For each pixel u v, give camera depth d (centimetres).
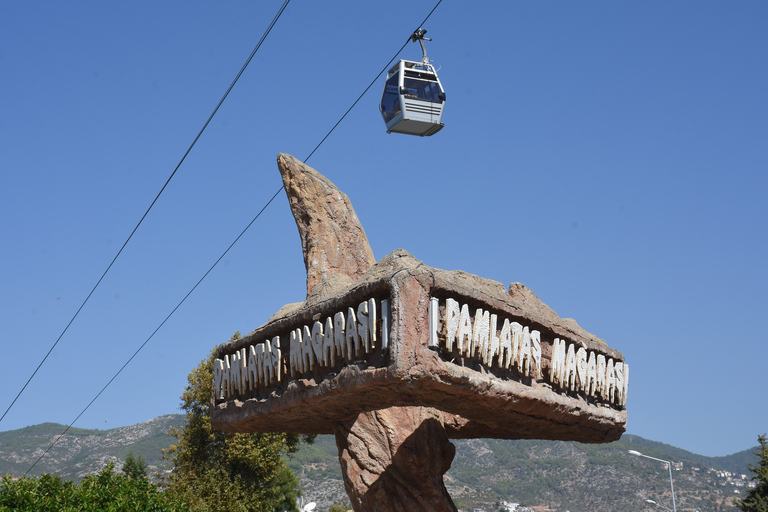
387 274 1086
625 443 19525
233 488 3478
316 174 1894
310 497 13125
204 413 3738
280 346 1333
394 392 1084
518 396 1170
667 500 14862
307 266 1809
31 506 1551
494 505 15462
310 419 1370
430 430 1541
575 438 1447
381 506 1468
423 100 1705
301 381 1240
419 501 1463
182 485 3388
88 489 1695
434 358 1048
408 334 1043
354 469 1505
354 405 1199
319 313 1221
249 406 1382
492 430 1594
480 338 1127
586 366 1367
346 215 1859
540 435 1527
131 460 5500
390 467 1496
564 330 1318
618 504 15425
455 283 1118
